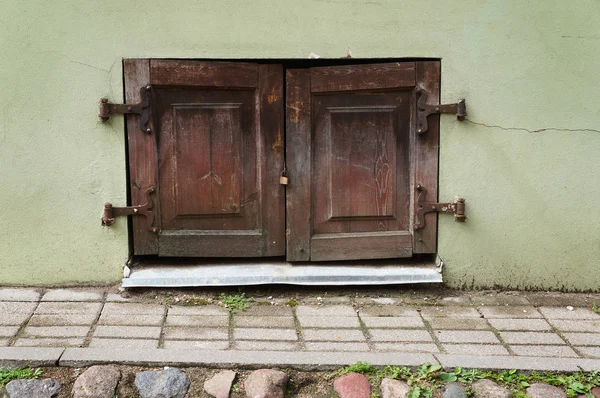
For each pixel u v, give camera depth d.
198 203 4.26
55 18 3.98
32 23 3.98
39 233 4.19
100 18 4.01
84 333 3.70
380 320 4.00
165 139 4.18
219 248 4.32
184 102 4.15
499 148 4.29
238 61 4.15
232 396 3.27
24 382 3.26
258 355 3.48
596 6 4.16
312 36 4.11
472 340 3.77
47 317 3.88
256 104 4.19
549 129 4.28
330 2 4.08
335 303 4.21
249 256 4.35
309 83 4.16
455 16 4.14
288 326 3.88
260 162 4.24
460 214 4.30
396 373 3.38
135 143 4.15
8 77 4.02
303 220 4.31
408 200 4.35
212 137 4.20
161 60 4.07
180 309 4.06
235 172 4.25
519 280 4.43
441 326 3.94
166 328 3.80
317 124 4.24
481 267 4.41
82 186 4.17
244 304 4.14
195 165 4.22
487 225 4.36
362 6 4.10
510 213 4.36
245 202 4.30
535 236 4.39
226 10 4.05
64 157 4.13
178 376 3.33
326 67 4.14
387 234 4.37
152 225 4.24
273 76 4.15
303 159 4.25
